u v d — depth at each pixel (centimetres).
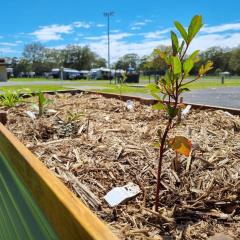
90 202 149
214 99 1095
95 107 410
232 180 169
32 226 105
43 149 220
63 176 173
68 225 76
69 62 7512
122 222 133
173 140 143
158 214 135
